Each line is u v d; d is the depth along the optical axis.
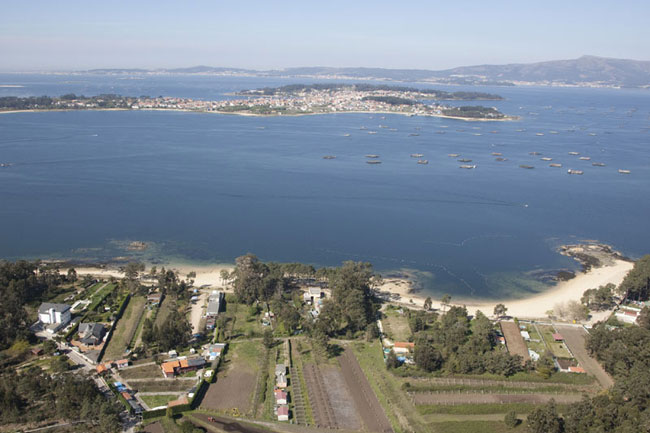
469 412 134.12
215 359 155.00
